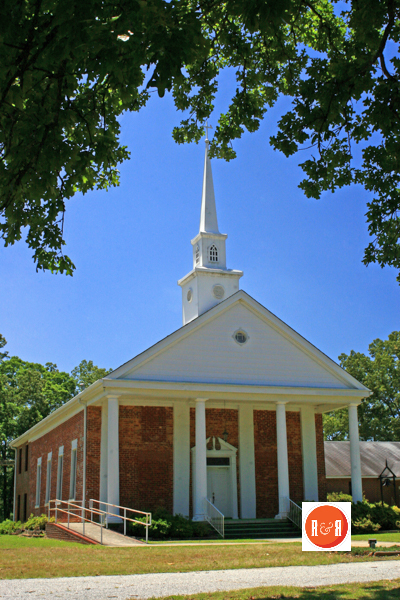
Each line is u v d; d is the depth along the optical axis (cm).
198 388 2470
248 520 2428
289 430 2905
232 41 1153
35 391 5238
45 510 3247
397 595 877
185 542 1958
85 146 872
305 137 1136
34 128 796
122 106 1076
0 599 894
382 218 1196
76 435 2761
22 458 4125
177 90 1262
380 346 5731
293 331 2727
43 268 1000
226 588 1002
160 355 2505
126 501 2528
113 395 2353
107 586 1031
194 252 3250
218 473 2739
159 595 927
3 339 5656
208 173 3350
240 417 2819
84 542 1922
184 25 728
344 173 1181
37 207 948
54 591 974
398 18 1031
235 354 2625
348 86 1045
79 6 685
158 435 2644
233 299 2669
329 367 2758
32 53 789
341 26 1295
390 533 2314
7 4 696
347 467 3934
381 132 1055
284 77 1325
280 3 748
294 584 1040
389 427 5328
